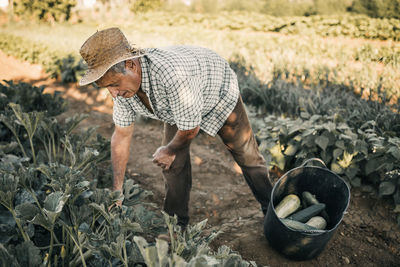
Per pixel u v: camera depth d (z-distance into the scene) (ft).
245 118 7.35
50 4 54.75
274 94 16.10
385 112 12.42
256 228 8.95
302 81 19.38
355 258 8.17
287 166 11.80
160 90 5.76
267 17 52.01
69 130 9.00
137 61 5.51
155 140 14.32
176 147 6.53
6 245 5.74
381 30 36.09
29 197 6.31
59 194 5.21
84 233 5.52
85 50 4.91
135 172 11.94
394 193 9.62
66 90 20.95
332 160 10.89
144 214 5.67
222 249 5.34
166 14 62.13
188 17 58.03
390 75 17.21
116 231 5.46
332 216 8.22
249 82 16.72
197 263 3.74
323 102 13.75
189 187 8.19
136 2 64.75
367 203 9.96
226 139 7.50
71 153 7.28
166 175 7.64
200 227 5.40
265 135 11.64
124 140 6.98
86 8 61.57
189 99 5.76
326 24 43.09
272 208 7.22
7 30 44.57
